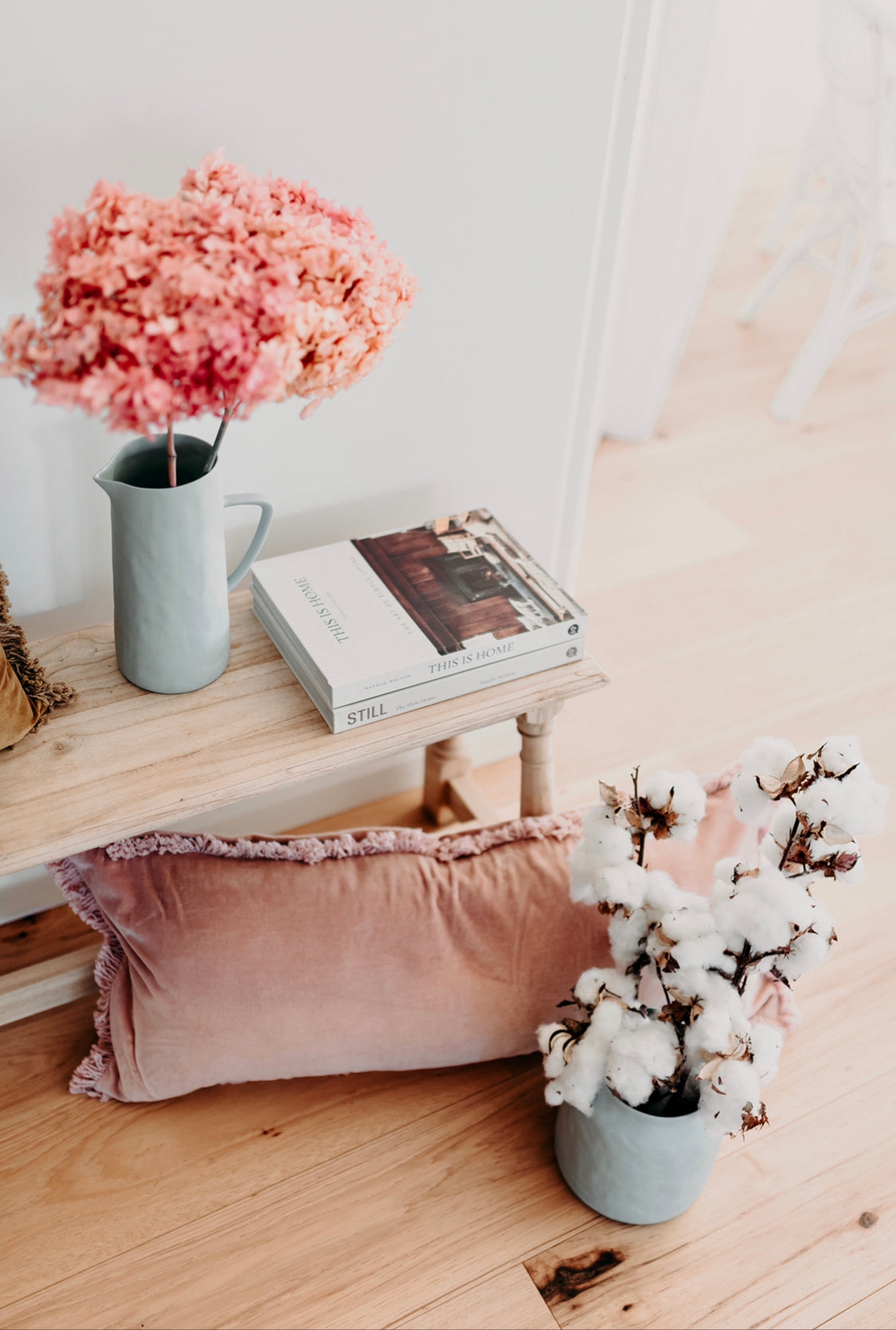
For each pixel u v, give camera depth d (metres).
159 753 0.97
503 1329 1.03
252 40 0.90
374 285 0.78
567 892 1.16
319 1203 1.12
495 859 1.18
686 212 2.00
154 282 0.70
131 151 0.91
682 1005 0.94
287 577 1.10
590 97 1.05
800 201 3.06
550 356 1.23
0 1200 1.10
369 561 1.13
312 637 1.02
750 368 2.67
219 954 1.09
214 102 0.92
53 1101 1.19
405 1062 1.16
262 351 0.71
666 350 2.26
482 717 1.05
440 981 1.13
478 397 1.22
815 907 0.90
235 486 1.14
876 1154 1.19
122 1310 1.03
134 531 0.89
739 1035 0.92
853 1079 1.26
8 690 0.92
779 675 1.82
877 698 1.79
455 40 0.97
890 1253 1.10
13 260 0.92
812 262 2.65
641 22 1.02
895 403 2.57
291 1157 1.15
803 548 2.11
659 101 1.88
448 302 1.13
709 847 1.19
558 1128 1.12
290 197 0.81
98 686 1.02
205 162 0.79
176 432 1.06
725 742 1.69
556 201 1.11
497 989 1.14
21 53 0.83
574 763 1.64
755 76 2.98
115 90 0.88
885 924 1.45
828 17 2.12
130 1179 1.12
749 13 2.32
